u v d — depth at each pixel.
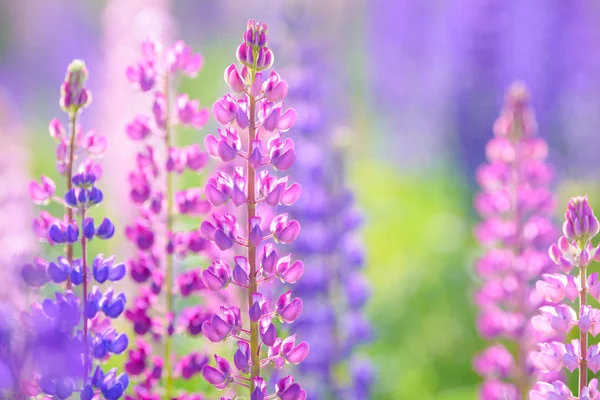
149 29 1.64
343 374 1.35
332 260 1.32
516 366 1.16
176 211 1.01
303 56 1.67
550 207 1.21
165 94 1.01
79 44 4.75
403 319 2.09
